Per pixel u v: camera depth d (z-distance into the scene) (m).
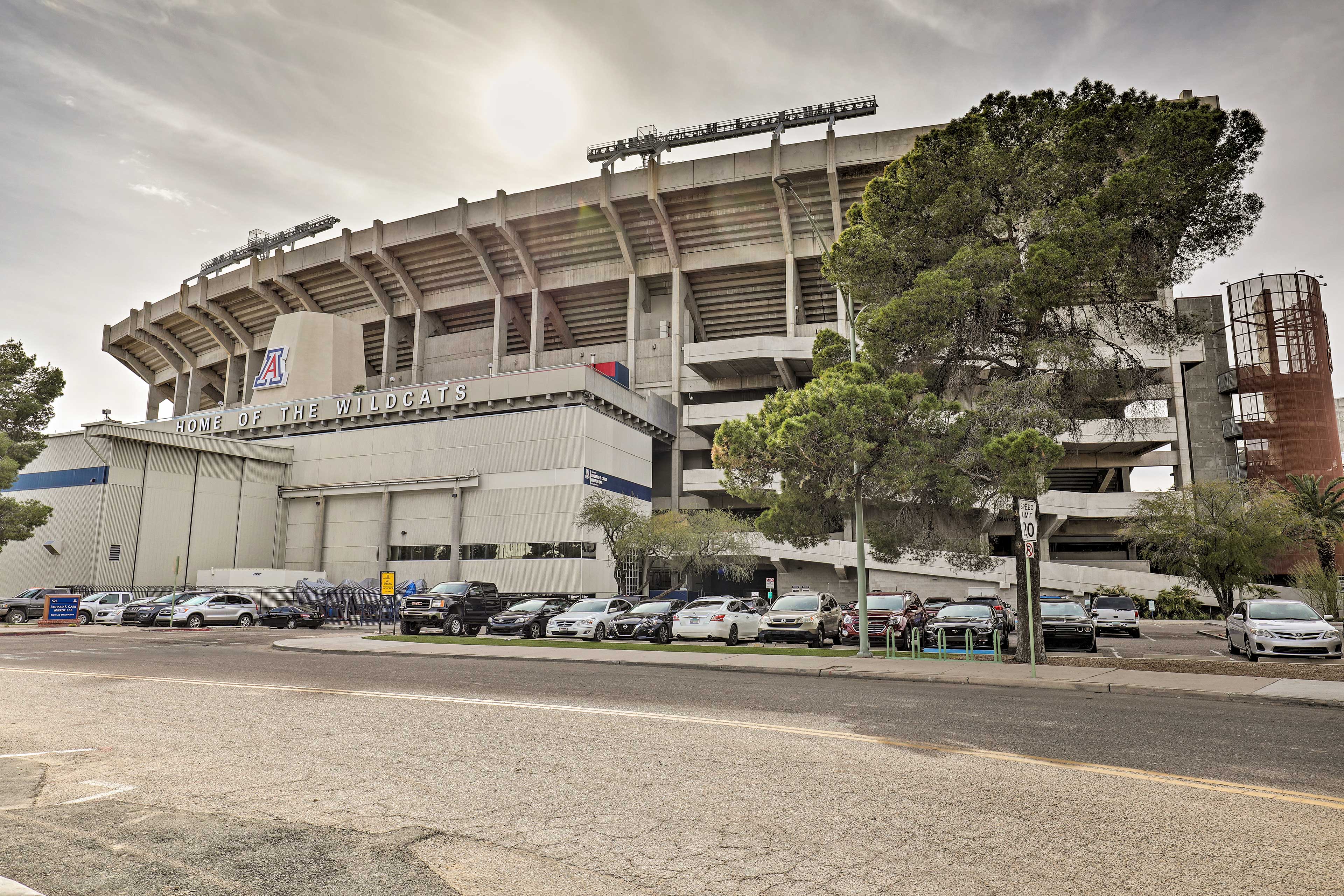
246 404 79.69
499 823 5.52
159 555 46.16
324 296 82.44
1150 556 51.84
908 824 5.45
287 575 44.03
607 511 42.25
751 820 5.56
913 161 20.19
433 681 14.02
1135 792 6.27
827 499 21.55
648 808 5.87
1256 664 16.89
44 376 42.28
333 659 18.73
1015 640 26.62
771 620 23.86
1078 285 18.34
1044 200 19.30
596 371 49.25
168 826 5.44
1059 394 19.05
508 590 46.12
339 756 7.66
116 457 44.81
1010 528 51.94
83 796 6.20
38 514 39.56
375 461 51.62
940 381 21.45
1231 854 4.84
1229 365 65.44
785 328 73.12
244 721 9.62
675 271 69.31
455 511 48.19
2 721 9.57
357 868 4.63
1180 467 60.91
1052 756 7.64
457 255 73.88
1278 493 41.34
